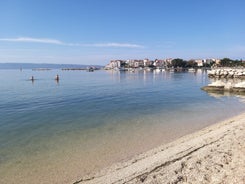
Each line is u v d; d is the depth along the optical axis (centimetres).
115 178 882
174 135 1490
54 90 4559
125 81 7531
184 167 916
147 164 988
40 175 961
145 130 1623
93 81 7562
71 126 1752
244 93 3878
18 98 3356
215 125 1708
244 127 1448
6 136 1491
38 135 1515
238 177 793
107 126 1748
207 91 4275
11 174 973
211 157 985
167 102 2986
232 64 17138
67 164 1062
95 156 1149
